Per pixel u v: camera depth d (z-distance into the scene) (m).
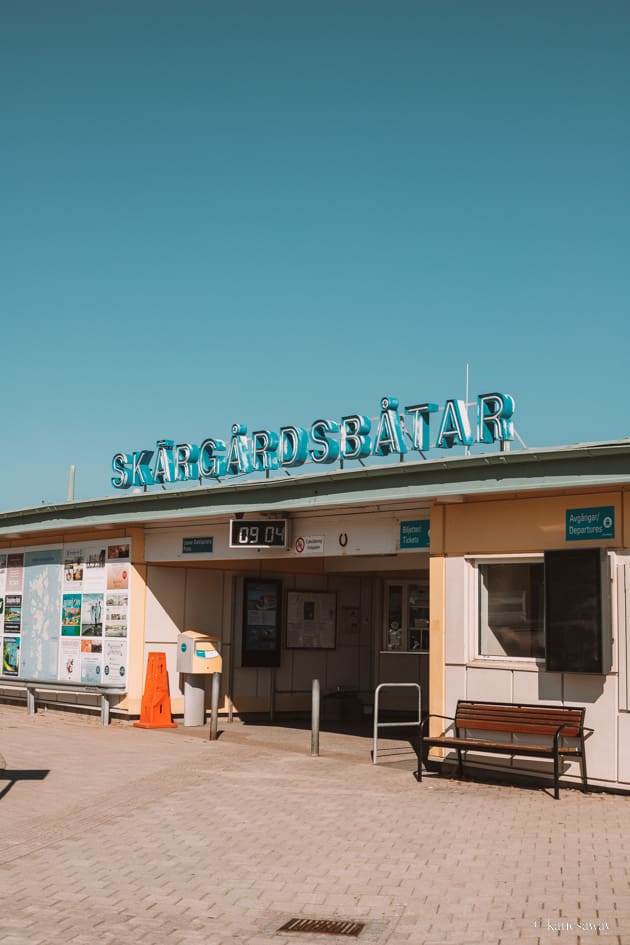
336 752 14.96
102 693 18.44
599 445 11.15
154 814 10.60
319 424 14.72
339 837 9.53
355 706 20.50
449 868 8.41
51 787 12.05
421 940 6.70
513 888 7.80
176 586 18.92
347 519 14.90
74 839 9.56
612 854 8.80
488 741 12.40
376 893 7.76
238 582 19.58
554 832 9.66
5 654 22.08
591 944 6.47
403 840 9.39
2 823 10.21
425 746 13.66
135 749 15.16
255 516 15.84
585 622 11.62
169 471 17.77
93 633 19.39
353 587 20.91
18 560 22.00
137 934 6.89
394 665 20.73
